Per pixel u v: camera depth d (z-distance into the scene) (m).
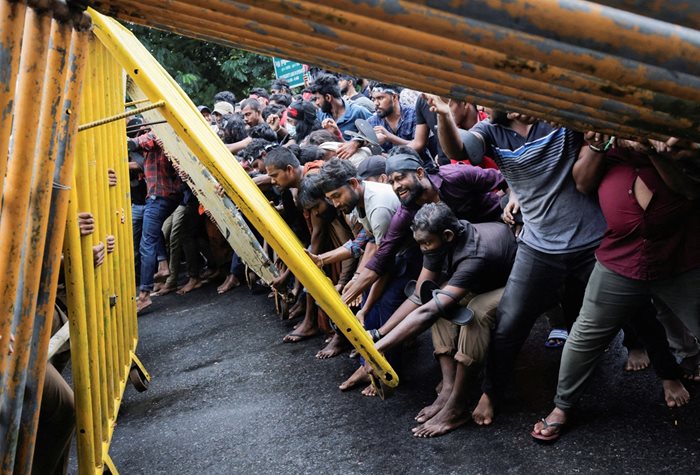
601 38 0.81
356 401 4.16
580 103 1.13
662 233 2.76
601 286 2.96
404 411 3.89
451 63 1.08
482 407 3.55
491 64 0.95
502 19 0.81
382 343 3.43
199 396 4.77
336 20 0.92
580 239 3.23
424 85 1.33
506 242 3.56
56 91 1.60
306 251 4.20
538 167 3.21
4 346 1.58
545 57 0.86
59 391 2.76
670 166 2.51
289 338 5.56
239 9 1.02
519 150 3.22
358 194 4.05
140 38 11.93
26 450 1.96
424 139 5.23
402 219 3.90
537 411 3.55
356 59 1.26
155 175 7.51
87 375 2.79
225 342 5.90
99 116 3.49
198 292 7.89
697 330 2.85
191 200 7.73
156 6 1.18
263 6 0.91
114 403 3.71
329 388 4.45
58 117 1.63
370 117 6.23
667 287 2.84
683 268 2.77
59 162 1.83
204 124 4.32
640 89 0.98
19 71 1.48
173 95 3.39
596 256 3.00
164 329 6.64
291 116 6.47
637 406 3.42
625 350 4.14
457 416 3.54
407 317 3.42
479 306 3.48
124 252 4.46
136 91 5.08
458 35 0.85
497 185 3.85
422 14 0.83
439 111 3.29
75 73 1.76
